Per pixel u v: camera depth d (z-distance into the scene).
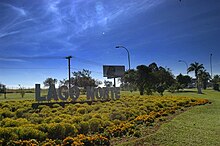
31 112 20.50
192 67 81.69
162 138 10.78
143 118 14.98
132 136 11.23
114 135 11.41
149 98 31.98
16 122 12.20
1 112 17.09
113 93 32.84
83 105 23.42
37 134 10.18
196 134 12.07
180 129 12.87
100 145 9.74
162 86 45.53
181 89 69.38
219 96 45.06
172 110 20.16
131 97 35.00
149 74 48.16
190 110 21.77
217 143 10.68
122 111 17.62
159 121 15.18
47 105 25.47
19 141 9.08
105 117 14.96
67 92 28.30
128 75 51.06
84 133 11.97
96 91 31.36
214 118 17.67
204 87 81.81
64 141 9.61
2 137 9.41
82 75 75.69
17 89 76.62
